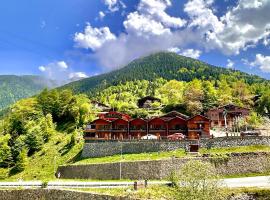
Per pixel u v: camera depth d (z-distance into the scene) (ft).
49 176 321.52
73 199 221.05
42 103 518.37
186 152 285.23
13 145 400.06
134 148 310.24
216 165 253.03
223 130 428.15
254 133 332.19
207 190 170.40
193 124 378.53
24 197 236.63
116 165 271.49
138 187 217.15
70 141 384.47
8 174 345.31
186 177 174.70
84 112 476.95
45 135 418.10
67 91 536.83
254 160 258.37
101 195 211.00
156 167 255.09
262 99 508.53
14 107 557.74
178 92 622.54
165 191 208.33
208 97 531.50
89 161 320.29
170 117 425.69
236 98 544.62
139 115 490.49
